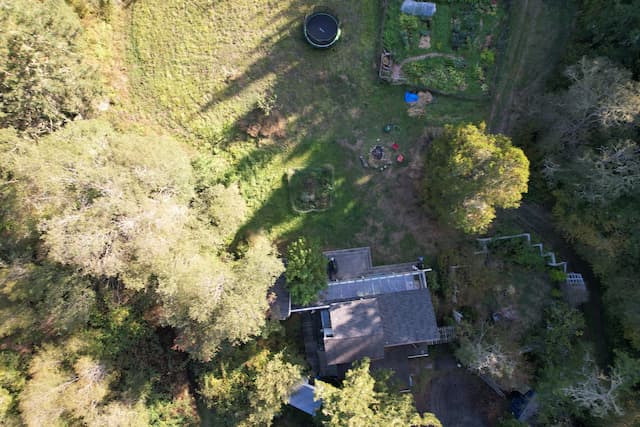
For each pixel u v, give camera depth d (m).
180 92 31.47
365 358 27.22
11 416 25.42
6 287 25.09
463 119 31.92
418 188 31.84
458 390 31.75
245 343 30.61
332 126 31.84
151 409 29.48
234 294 25.69
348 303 28.77
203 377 30.06
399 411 25.94
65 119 27.92
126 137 26.67
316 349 31.25
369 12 31.81
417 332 28.80
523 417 30.42
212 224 28.48
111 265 24.50
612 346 30.81
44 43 25.52
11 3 24.34
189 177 27.73
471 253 31.44
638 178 25.38
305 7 31.69
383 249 32.00
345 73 31.67
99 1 30.80
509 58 31.75
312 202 31.48
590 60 27.30
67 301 26.25
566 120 27.55
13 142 25.44
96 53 30.83
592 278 32.00
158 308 30.89
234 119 31.55
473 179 26.05
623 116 24.88
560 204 29.27
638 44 27.06
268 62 31.59
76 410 25.75
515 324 30.95
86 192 24.73
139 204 25.06
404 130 31.88
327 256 31.69
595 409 25.69
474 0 31.42
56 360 26.47
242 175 31.45
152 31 31.53
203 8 31.56
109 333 28.58
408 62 31.31
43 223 25.05
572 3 31.52
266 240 30.44
